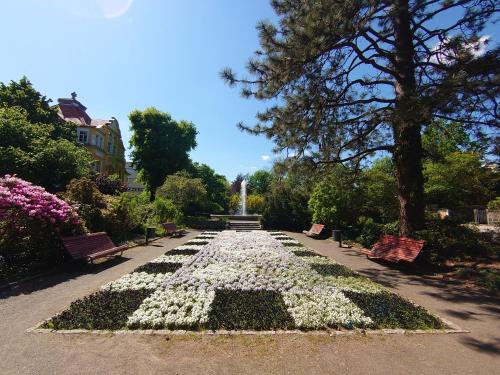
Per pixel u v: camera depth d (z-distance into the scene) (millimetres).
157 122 37250
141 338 4035
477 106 7578
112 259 9766
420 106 7391
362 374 3260
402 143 10648
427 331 4379
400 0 8250
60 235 8438
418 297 6082
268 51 9359
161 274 7453
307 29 8117
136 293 5848
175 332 4215
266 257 10172
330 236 17547
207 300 5488
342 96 11242
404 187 10555
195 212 27484
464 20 9539
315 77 9461
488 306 5547
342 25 7938
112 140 39125
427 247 9375
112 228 12547
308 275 7621
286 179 12164
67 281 6895
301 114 10156
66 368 3275
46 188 14516
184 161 38719
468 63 7773
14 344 3807
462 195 20781
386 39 10492
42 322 4445
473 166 17375
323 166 12016
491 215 20219
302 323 4484
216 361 3496
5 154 13641
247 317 4711
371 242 12914
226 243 13906
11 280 6738
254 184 60000
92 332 4164
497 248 10109
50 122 22438
